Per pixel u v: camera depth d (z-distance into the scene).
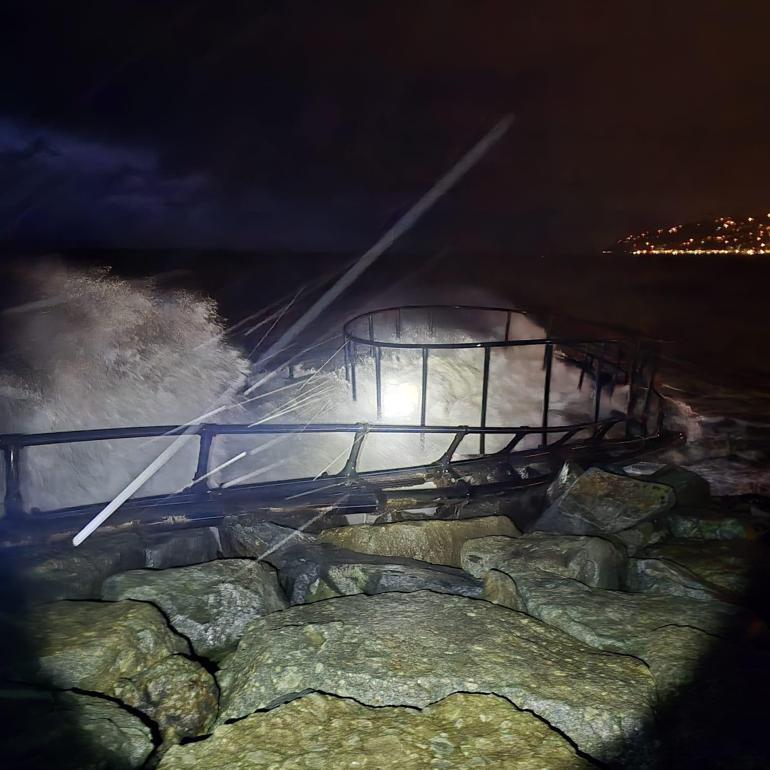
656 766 2.33
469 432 5.85
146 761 2.36
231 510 4.91
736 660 2.88
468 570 4.23
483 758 2.23
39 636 2.93
